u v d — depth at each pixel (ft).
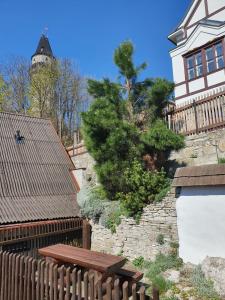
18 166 44.75
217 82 49.14
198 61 52.90
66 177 48.11
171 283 21.91
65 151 53.36
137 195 31.07
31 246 33.94
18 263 17.54
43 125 56.49
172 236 27.35
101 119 33.06
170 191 28.37
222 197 23.44
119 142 32.32
